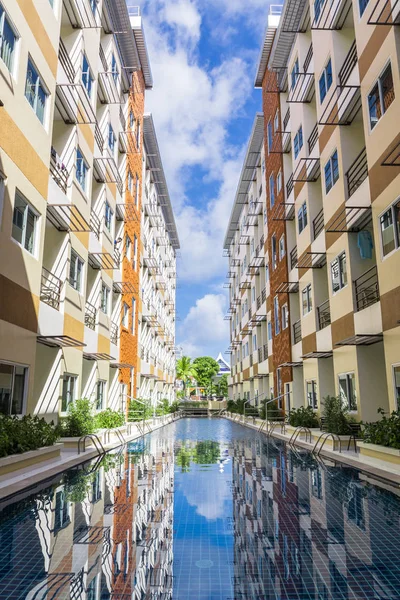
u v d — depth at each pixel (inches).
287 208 808.3
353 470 386.0
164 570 164.7
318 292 651.5
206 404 1882.4
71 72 521.7
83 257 577.6
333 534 206.4
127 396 821.9
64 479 343.0
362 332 472.4
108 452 523.8
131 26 794.8
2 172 350.9
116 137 765.3
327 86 588.7
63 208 480.4
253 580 156.6
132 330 928.3
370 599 141.4
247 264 1342.3
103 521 227.3
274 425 788.6
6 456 311.3
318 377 618.2
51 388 478.6
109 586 150.3
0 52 354.3
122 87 877.2
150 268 1192.8
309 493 294.4
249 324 1273.4
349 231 512.7
